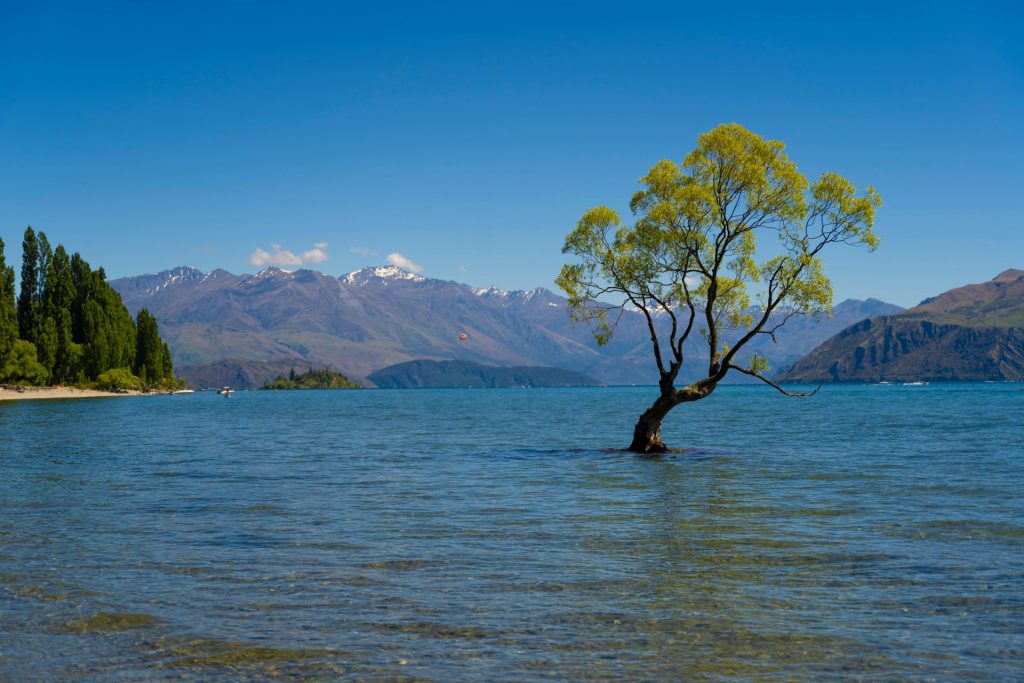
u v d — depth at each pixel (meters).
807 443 55.25
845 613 14.11
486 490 31.34
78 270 182.00
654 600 14.91
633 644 12.50
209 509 26.06
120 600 14.80
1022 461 40.50
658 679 11.09
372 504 27.36
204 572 17.05
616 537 21.28
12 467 39.22
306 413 127.56
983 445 50.62
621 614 14.03
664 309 46.38
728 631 13.13
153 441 58.47
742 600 14.94
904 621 13.65
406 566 17.72
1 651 12.13
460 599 14.97
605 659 11.85
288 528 22.55
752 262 44.81
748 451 49.22
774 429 72.44
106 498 28.55
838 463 41.03
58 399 159.25
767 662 11.74
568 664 11.65
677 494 29.95
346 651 12.15
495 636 12.85
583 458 45.66
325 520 23.98
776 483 33.09
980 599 14.98
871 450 48.47
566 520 24.06
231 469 39.34
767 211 43.56
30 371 149.25
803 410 119.88
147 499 28.38
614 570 17.36
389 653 12.07
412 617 13.82
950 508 25.75
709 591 15.58
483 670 11.40
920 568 17.48
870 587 15.88
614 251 44.91
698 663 11.70
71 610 14.16
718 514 25.14
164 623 13.45
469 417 110.56
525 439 63.59
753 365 44.12
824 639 12.73
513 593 15.41
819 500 28.00
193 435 66.94
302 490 31.20
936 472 36.16
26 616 13.80
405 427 83.06
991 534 21.34
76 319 175.50
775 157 43.97
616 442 59.81
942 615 13.98
